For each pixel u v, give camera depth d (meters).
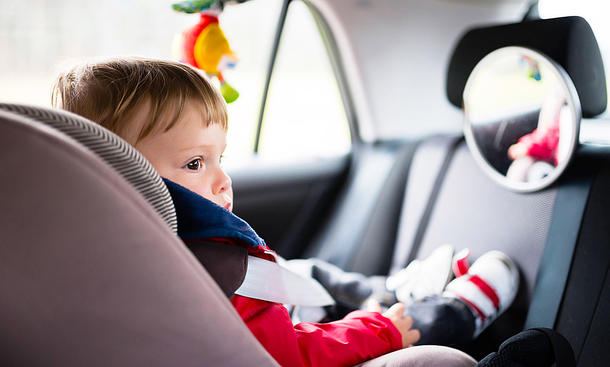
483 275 1.20
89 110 0.63
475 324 1.12
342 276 1.37
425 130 2.11
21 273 0.34
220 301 0.43
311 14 1.82
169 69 0.67
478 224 1.40
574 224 1.17
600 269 1.10
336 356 0.75
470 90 1.36
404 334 0.95
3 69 1.65
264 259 0.77
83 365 0.39
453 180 1.52
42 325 0.36
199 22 0.96
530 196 1.29
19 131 0.32
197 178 0.67
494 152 1.34
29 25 1.67
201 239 0.62
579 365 1.08
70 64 0.69
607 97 1.20
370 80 1.91
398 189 1.74
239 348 0.46
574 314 1.11
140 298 0.38
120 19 1.71
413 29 1.92
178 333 0.41
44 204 0.33
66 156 0.33
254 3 1.67
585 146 1.24
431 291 1.23
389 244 1.68
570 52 1.14
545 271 1.20
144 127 0.63
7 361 0.39
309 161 1.85
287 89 1.83
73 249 0.34
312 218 1.88
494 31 1.29
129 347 0.39
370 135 1.99
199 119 0.66
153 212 0.38
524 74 1.21
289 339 0.71
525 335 0.70
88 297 0.36
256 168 1.68
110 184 0.35
